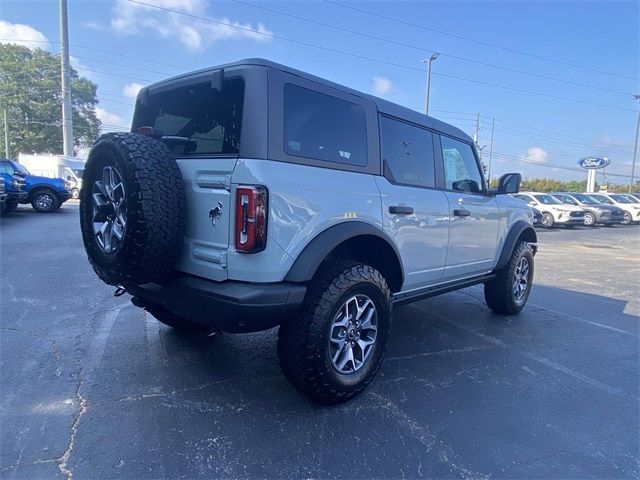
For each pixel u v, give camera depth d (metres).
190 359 3.62
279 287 2.54
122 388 3.10
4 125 53.59
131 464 2.29
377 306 3.09
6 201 14.00
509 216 5.02
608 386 3.47
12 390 3.02
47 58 55.88
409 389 3.27
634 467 2.43
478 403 3.10
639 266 10.07
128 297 5.38
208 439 2.53
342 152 3.05
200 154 2.80
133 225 2.48
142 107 3.44
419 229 3.62
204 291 2.55
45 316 4.60
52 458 2.31
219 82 2.71
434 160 3.98
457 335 4.56
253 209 2.43
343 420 2.79
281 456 2.40
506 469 2.38
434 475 2.30
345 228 2.87
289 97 2.71
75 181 28.91
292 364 2.75
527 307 5.89
